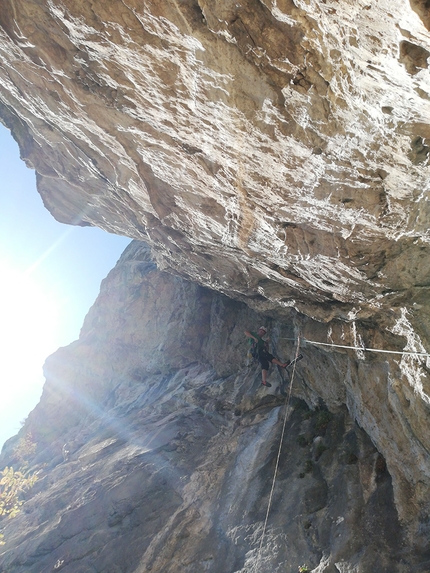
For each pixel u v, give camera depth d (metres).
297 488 12.10
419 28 3.96
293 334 15.55
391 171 6.26
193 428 18.62
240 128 6.29
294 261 9.19
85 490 18.28
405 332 8.55
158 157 7.92
